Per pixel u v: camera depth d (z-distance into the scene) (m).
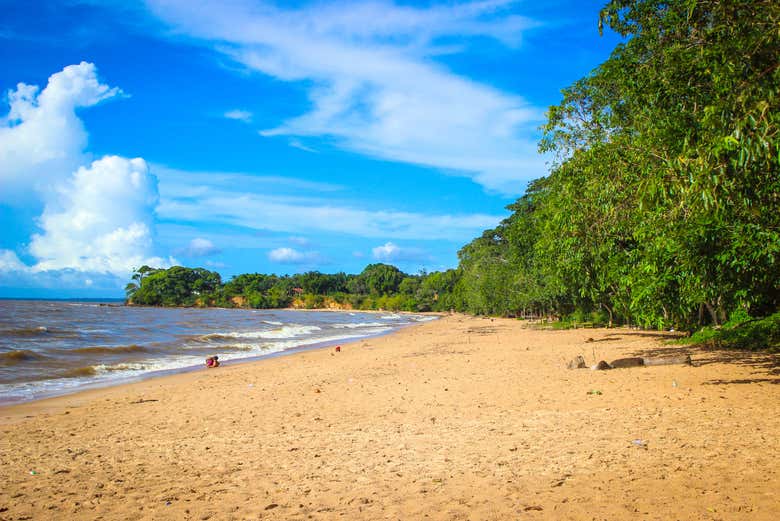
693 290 12.33
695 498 4.57
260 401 12.48
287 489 5.57
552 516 4.34
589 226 14.78
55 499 5.45
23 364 21.75
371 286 188.50
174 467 6.74
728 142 6.22
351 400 11.95
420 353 23.95
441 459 6.47
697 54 10.72
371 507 4.84
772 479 4.96
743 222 10.02
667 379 11.99
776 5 7.23
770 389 10.17
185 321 65.00
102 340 34.25
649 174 10.89
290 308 173.12
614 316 35.16
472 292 75.50
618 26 12.78
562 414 8.98
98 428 9.99
